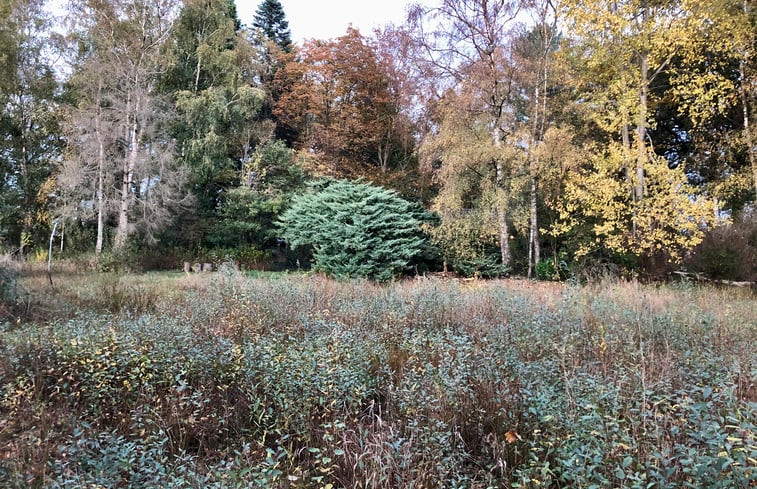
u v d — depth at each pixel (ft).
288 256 69.36
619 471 7.06
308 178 74.90
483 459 10.03
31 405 10.98
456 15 51.85
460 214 48.60
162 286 35.37
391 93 71.61
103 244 62.03
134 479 8.25
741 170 46.91
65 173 57.21
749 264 36.96
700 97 41.57
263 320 20.71
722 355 14.42
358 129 71.05
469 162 47.16
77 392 11.91
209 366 13.76
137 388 12.78
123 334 15.51
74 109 63.41
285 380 11.91
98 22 63.46
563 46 46.78
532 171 45.73
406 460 8.75
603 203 40.88
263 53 93.30
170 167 63.36
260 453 10.34
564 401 10.51
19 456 8.68
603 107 45.01
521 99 53.62
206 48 71.46
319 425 11.09
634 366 13.07
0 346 14.37
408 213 48.47
